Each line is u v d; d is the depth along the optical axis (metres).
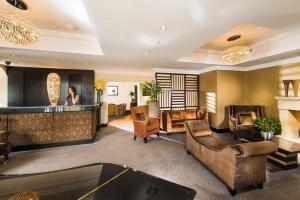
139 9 1.82
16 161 2.96
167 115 5.00
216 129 5.37
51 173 1.34
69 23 2.89
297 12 1.92
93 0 1.65
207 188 2.13
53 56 3.93
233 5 1.75
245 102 5.65
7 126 3.39
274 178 2.38
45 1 2.21
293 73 4.10
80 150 3.55
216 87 5.36
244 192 2.05
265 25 2.31
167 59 4.31
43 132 3.65
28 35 2.16
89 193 1.03
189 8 1.80
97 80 6.55
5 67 5.14
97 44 3.73
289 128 4.13
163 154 3.34
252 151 1.86
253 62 4.69
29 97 5.34
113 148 3.70
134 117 4.58
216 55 4.91
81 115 3.98
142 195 0.98
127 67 5.69
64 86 5.64
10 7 2.33
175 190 1.04
